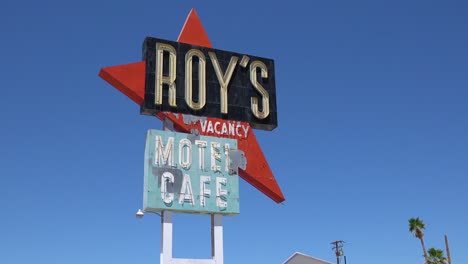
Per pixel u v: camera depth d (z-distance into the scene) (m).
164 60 25.59
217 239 23.47
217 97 26.03
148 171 23.20
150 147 23.59
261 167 25.39
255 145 25.81
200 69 26.14
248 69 27.27
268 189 25.14
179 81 25.53
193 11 27.53
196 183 23.80
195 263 22.77
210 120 25.45
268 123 26.64
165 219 22.91
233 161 24.78
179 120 24.81
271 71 27.73
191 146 24.30
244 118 26.22
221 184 24.17
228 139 25.11
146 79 24.89
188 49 26.27
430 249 55.41
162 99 24.83
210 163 24.34
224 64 26.84
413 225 58.00
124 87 24.56
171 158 23.75
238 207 24.06
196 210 23.39
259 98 26.95
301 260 34.81
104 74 24.34
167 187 23.22
